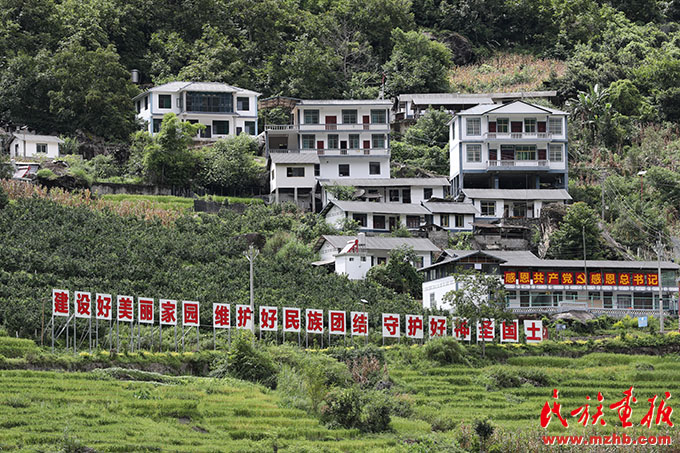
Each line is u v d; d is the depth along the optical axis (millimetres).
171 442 118438
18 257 192250
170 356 157125
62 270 193500
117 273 199000
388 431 140250
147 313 159250
